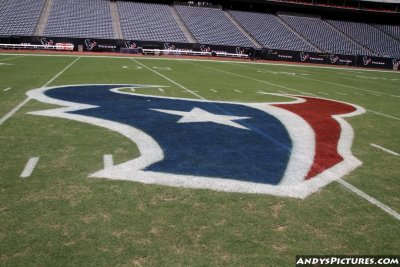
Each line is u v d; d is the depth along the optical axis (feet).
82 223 12.03
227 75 61.62
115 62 72.74
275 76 65.82
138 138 21.40
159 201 13.83
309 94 45.62
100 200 13.65
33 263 9.95
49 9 108.58
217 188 15.24
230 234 11.86
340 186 16.26
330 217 13.39
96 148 19.27
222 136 22.88
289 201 14.48
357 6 147.13
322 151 21.18
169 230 11.90
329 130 26.48
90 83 42.80
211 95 39.11
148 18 118.01
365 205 14.53
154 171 16.60
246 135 23.50
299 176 17.11
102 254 10.47
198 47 104.32
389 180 17.34
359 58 112.16
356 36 135.33
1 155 17.65
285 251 11.10
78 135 21.44
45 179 15.17
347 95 47.44
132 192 14.43
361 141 24.08
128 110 28.86
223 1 139.03
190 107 31.53
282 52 108.88
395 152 22.06
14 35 89.66
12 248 10.57
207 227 12.21
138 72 57.77
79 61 70.33
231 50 107.04
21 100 30.86
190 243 11.24
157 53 100.48
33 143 19.63
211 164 17.90
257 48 109.81
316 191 15.57
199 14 128.77
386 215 13.79
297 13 146.72
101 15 112.57
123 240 11.21
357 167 18.86
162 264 10.16
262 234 11.98
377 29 143.84
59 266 9.87
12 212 12.50
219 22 125.70
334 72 85.61
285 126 26.73
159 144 20.51
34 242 10.89
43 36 92.07
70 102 30.99
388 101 44.47
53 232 11.44
